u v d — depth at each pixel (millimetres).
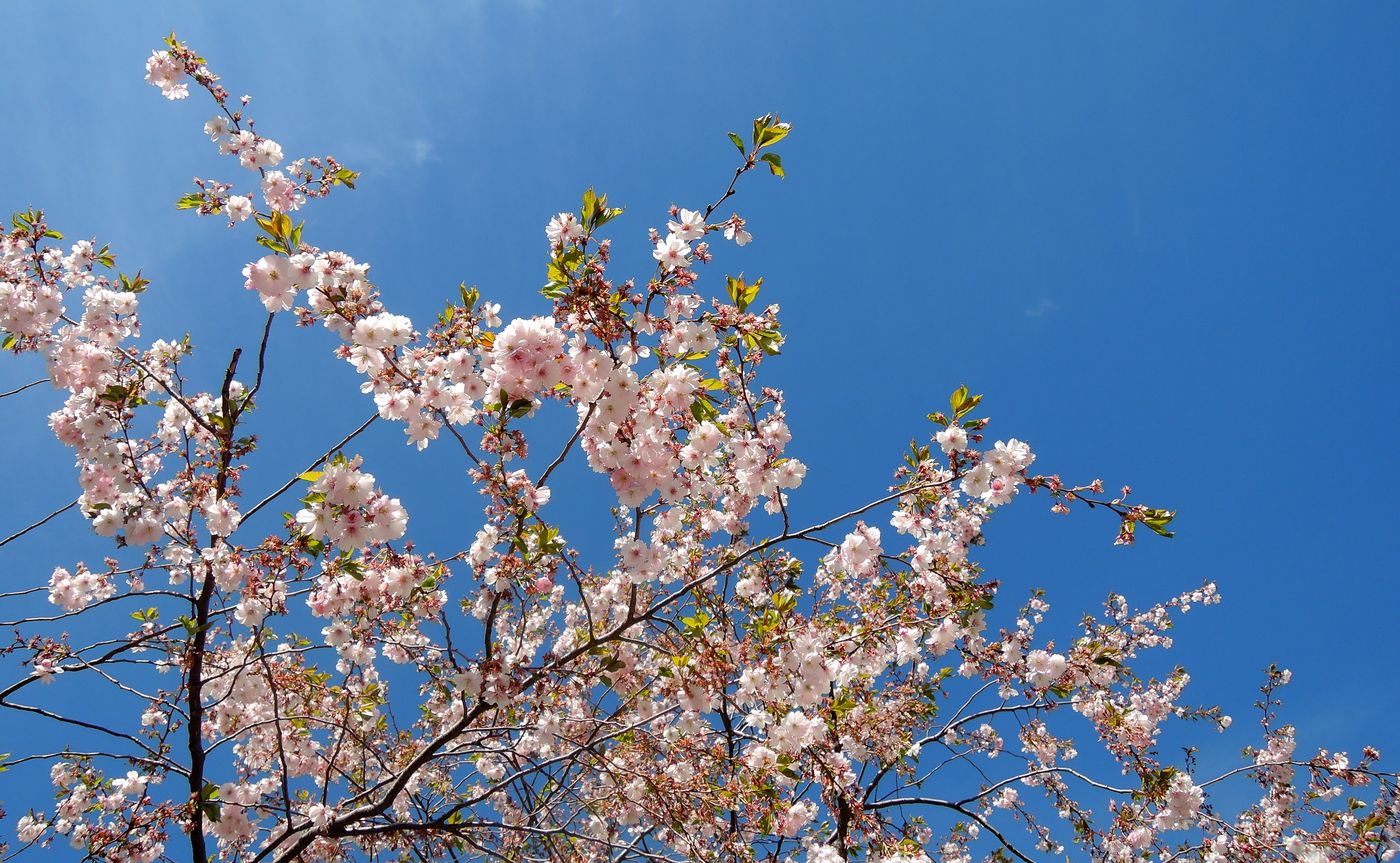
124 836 4762
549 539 4316
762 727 5098
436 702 6328
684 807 4980
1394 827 6863
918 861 4832
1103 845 6887
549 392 3926
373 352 4148
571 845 5816
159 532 4434
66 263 4836
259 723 5246
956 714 7180
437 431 4312
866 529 4875
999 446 4266
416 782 6910
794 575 5422
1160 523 3955
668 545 5781
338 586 4668
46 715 4598
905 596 5254
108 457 4395
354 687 6723
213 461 4586
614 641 5590
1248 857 6609
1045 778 7730
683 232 3926
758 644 4668
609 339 3846
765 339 4113
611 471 4297
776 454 4742
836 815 6023
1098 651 6105
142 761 5004
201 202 4500
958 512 5465
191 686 4941
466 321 4277
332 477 3795
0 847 5250
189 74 4500
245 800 6590
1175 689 8672
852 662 5562
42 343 4477
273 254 3949
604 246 3781
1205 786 6883
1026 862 6352
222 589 4363
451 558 4969
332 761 5410
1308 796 7512
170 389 4629
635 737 5328
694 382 3990
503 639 6758
